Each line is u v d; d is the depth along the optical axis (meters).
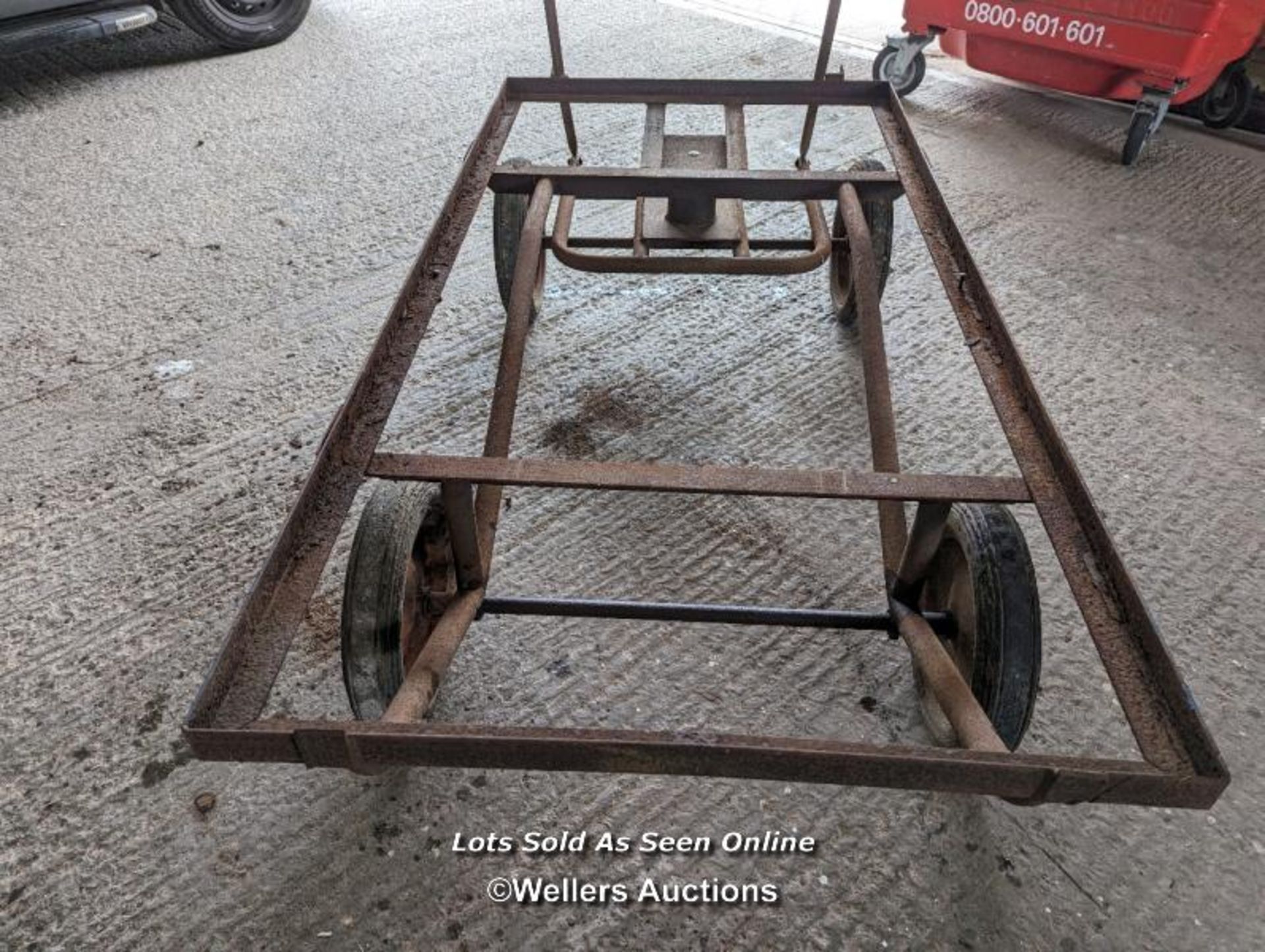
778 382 2.40
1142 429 2.24
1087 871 1.43
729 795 1.53
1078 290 2.72
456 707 1.66
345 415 1.24
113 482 2.10
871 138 3.51
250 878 1.42
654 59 4.13
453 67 4.09
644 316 2.64
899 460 2.14
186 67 4.13
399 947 1.34
